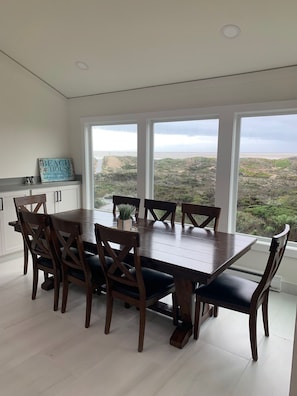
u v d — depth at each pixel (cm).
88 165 504
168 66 346
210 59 316
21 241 416
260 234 351
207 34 280
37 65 412
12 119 431
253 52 291
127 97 431
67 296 284
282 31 257
